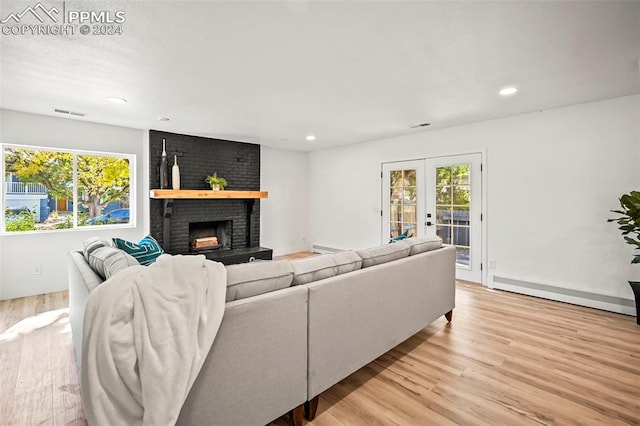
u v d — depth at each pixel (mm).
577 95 3137
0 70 2475
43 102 3295
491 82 2789
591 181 3371
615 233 3248
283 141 5637
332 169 6379
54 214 4020
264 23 1838
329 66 2443
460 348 2449
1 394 1865
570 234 3516
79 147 4074
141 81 2719
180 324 1140
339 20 1812
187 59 2301
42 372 2102
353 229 6000
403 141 5113
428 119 4055
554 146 3600
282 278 1579
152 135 4602
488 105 3465
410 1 1639
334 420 1650
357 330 1910
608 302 3264
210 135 5043
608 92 3049
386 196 5406
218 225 5641
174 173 4645
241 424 1361
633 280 3152
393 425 1607
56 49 2131
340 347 1798
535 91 3012
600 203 3322
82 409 1735
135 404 1103
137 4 1642
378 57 2291
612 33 1975
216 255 4926
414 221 5000
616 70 2537
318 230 6734
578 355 2324
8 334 2701
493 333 2727
